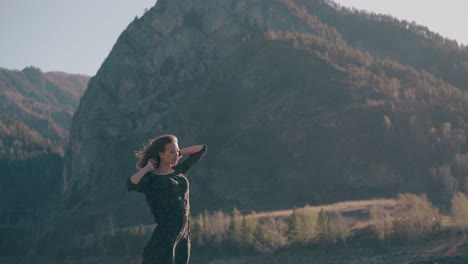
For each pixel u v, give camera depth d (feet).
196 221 504.43
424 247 395.34
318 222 431.43
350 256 405.39
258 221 482.69
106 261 537.65
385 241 411.95
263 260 429.79
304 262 410.52
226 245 458.91
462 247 378.73
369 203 576.61
